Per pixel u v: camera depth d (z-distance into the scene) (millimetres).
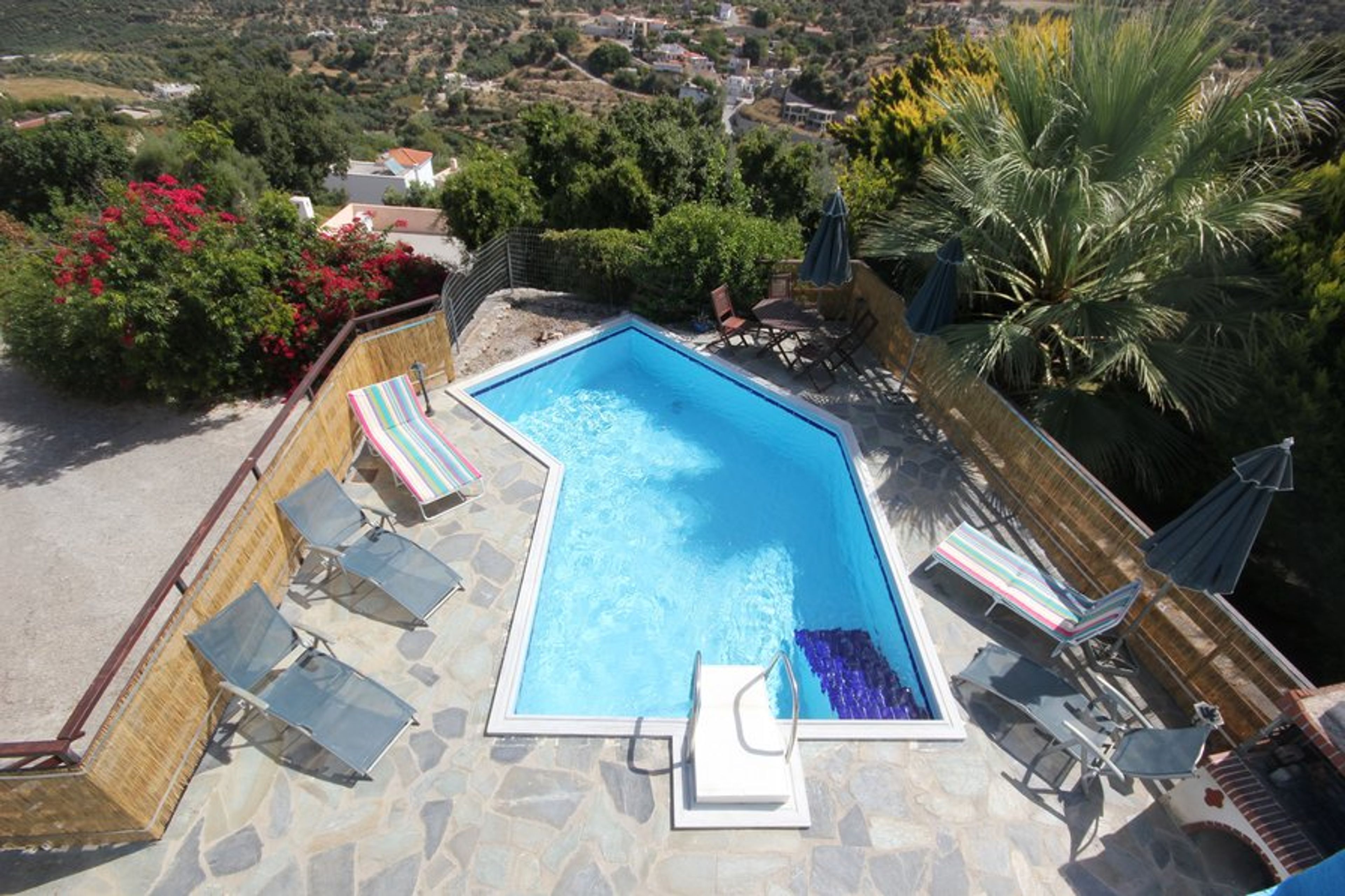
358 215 37156
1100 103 7262
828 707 6180
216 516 5176
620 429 9727
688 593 7250
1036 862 4738
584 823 4816
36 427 9906
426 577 6336
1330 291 6570
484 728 5355
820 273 9328
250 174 28250
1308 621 7113
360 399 7777
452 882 4461
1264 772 4621
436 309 9344
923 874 4641
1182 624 5828
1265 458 4285
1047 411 7883
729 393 10398
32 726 6352
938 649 6203
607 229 14656
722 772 4953
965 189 8531
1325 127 7855
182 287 9367
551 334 11359
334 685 5258
